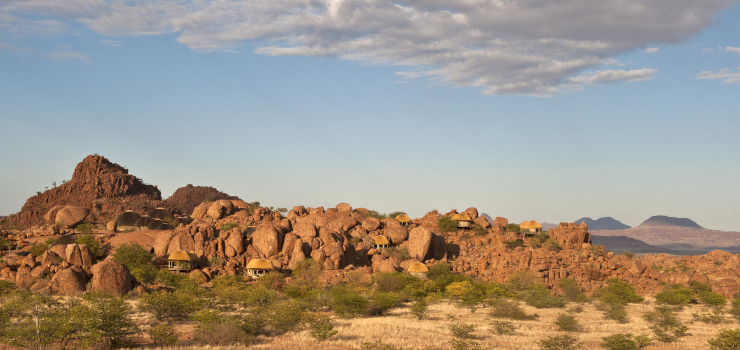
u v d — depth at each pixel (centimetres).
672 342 4897
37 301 4916
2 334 3666
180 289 6912
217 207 13438
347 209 13575
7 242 10169
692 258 12575
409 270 9300
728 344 4375
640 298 8456
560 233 11931
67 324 3700
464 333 4681
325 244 10106
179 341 4097
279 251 9900
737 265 11206
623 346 4403
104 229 13450
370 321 5553
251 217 12631
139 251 9112
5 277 7250
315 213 12381
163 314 5150
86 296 5522
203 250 9519
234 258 9525
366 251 10725
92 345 3831
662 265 12369
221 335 4131
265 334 4581
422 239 10500
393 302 6288
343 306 6028
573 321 5497
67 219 13425
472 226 13138
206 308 5709
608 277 9769
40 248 9525
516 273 9175
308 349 3953
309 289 7550
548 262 9569
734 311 6994
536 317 6384
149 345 3912
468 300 7188
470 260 10694
